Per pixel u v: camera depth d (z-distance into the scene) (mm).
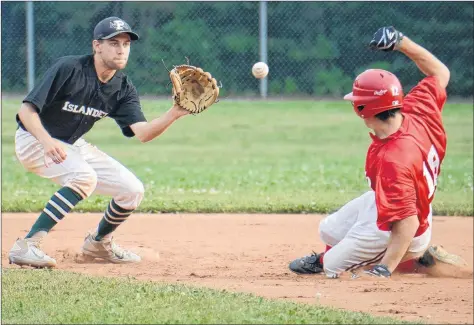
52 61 65625
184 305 14297
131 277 17094
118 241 23328
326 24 71688
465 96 71750
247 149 50906
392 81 16406
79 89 18094
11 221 26422
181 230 25297
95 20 66125
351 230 17391
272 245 22906
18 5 64312
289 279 17562
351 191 34375
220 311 13859
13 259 18250
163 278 17594
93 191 19422
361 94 16438
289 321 13273
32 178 37969
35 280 16422
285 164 44625
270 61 71812
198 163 44781
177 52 68250
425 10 71188
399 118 16641
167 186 35625
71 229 25094
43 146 17688
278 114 64875
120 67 18109
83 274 17406
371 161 16891
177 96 18234
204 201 30719
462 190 35188
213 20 69688
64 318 13492
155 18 67875
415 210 16594
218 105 68000
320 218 28031
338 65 72000
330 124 61125
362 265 17562
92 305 14359
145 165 43688
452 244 23500
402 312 14352
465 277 17797
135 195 19422
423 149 16609
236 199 31391
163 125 18750
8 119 56062
